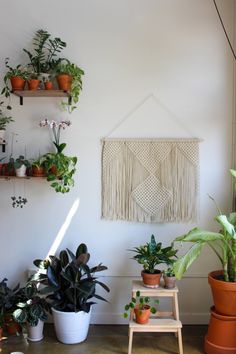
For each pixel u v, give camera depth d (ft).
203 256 10.48
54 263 9.58
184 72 10.34
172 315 9.32
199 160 10.39
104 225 10.52
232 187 10.39
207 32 10.27
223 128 10.36
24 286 10.50
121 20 10.31
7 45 10.41
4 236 10.60
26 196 10.56
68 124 10.09
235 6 10.19
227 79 10.31
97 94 10.38
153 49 10.32
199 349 9.06
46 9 10.34
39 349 8.99
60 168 9.68
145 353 8.86
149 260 9.20
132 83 10.36
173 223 10.44
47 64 10.10
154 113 10.38
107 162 10.38
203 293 10.52
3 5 10.37
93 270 9.55
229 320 8.52
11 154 10.54
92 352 8.88
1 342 9.30
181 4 10.27
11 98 10.49
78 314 9.12
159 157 10.34
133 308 8.90
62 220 10.54
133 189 10.36
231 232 7.92
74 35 10.34
